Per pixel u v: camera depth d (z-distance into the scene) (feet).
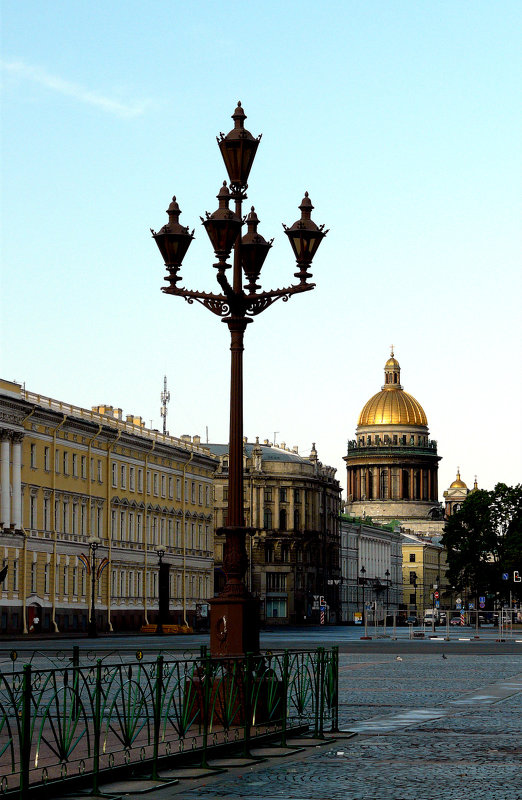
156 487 490.08
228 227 86.02
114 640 317.22
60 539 405.80
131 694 68.03
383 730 89.76
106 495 442.91
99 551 433.48
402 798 60.64
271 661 81.46
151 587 479.82
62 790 61.62
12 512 376.27
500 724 93.61
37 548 389.80
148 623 473.67
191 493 529.45
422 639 345.51
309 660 85.35
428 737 85.25
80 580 419.54
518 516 596.29
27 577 383.24
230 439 88.69
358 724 93.91
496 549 601.21
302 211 90.02
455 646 276.82
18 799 57.52
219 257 86.12
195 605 526.16
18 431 377.50
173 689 71.46
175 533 508.12
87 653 202.39
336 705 88.38
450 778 66.80
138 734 69.00
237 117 90.02
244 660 78.02
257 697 79.61
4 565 367.45
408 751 77.97
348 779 66.80
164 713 70.59
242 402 88.69
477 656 218.59
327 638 357.00
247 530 88.22
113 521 449.48
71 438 419.13
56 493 405.59
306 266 89.35
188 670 73.10
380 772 69.21
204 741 71.72
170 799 61.16
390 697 119.44
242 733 77.71
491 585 600.80
